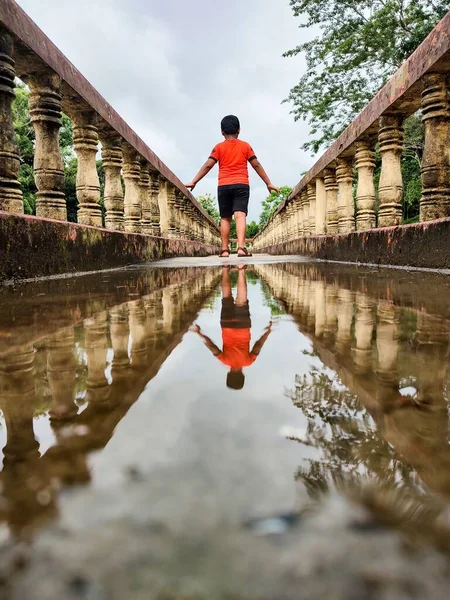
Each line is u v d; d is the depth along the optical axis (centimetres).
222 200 821
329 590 22
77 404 59
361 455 39
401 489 32
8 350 98
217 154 803
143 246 684
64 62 448
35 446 44
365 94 1572
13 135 346
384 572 23
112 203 676
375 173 1475
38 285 285
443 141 418
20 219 316
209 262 686
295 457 39
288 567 23
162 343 103
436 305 167
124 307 174
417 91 461
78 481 35
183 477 35
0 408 58
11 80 343
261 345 98
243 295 216
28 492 33
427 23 1195
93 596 22
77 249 421
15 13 346
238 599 21
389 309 156
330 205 846
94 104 534
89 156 549
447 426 47
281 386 65
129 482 34
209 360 84
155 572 23
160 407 56
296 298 198
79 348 99
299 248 1068
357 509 29
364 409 54
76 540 27
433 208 425
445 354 88
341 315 145
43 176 438
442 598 21
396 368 77
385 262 485
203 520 28
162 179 1046
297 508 29
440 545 25
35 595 22
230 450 40
